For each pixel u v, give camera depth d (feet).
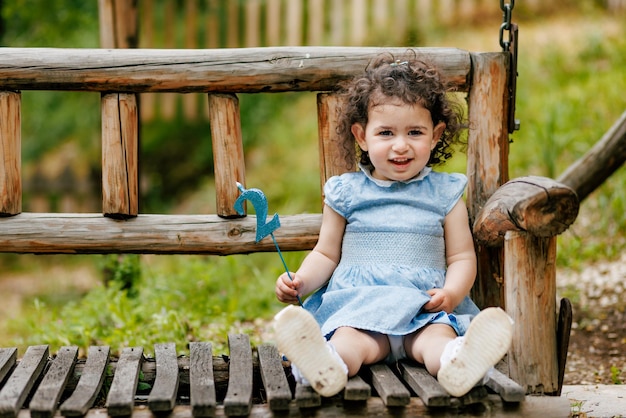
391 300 8.97
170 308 15.31
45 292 25.41
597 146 15.64
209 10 33.24
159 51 10.52
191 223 10.56
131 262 16.34
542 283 8.93
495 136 10.47
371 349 8.71
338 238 9.93
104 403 9.65
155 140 32.76
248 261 21.25
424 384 8.10
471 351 7.71
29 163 34.73
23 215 10.57
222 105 10.57
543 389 8.96
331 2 32.86
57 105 36.19
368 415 8.00
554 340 9.03
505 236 9.02
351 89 9.85
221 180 10.59
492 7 33.14
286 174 27.78
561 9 33.35
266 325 15.46
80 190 33.83
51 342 14.14
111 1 16.65
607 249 18.81
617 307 15.74
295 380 9.16
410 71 9.64
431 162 10.40
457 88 10.58
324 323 9.22
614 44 28.58
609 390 10.97
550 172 20.90
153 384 9.39
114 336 13.57
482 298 10.30
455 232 9.72
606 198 19.71
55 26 32.63
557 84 26.53
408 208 9.70
